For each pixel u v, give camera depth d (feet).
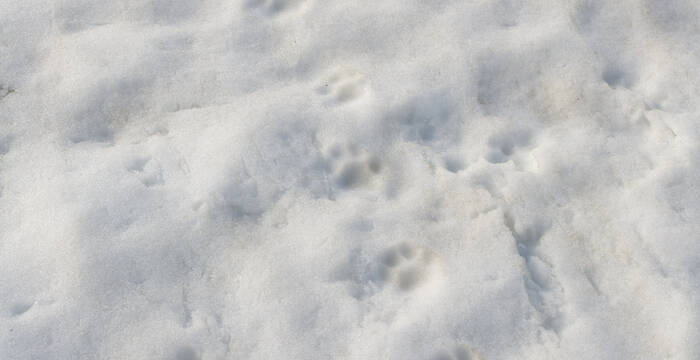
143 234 4.66
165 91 4.98
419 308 4.58
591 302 4.60
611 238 4.72
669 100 5.03
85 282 4.57
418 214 4.75
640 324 4.56
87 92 4.95
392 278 4.65
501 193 4.81
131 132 4.90
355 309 4.57
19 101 4.93
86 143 4.87
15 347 4.48
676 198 4.78
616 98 5.02
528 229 4.75
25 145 4.85
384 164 4.87
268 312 4.55
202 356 4.49
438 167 4.87
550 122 4.99
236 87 5.00
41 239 4.63
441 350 4.51
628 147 4.91
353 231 4.70
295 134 4.90
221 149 4.83
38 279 4.57
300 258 4.64
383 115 4.95
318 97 4.99
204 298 4.58
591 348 4.52
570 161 4.87
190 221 4.69
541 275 4.66
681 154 4.86
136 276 4.59
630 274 4.65
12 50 5.05
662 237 4.70
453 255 4.67
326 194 4.80
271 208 4.75
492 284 4.61
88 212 4.67
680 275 4.63
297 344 4.50
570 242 4.72
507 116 5.00
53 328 4.50
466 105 5.01
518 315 4.58
